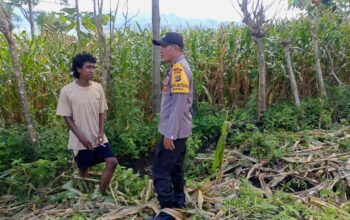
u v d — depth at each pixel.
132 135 4.95
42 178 4.14
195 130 5.38
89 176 4.27
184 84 3.09
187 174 4.62
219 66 6.50
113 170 3.89
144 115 6.02
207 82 6.44
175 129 3.13
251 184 4.21
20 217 3.64
